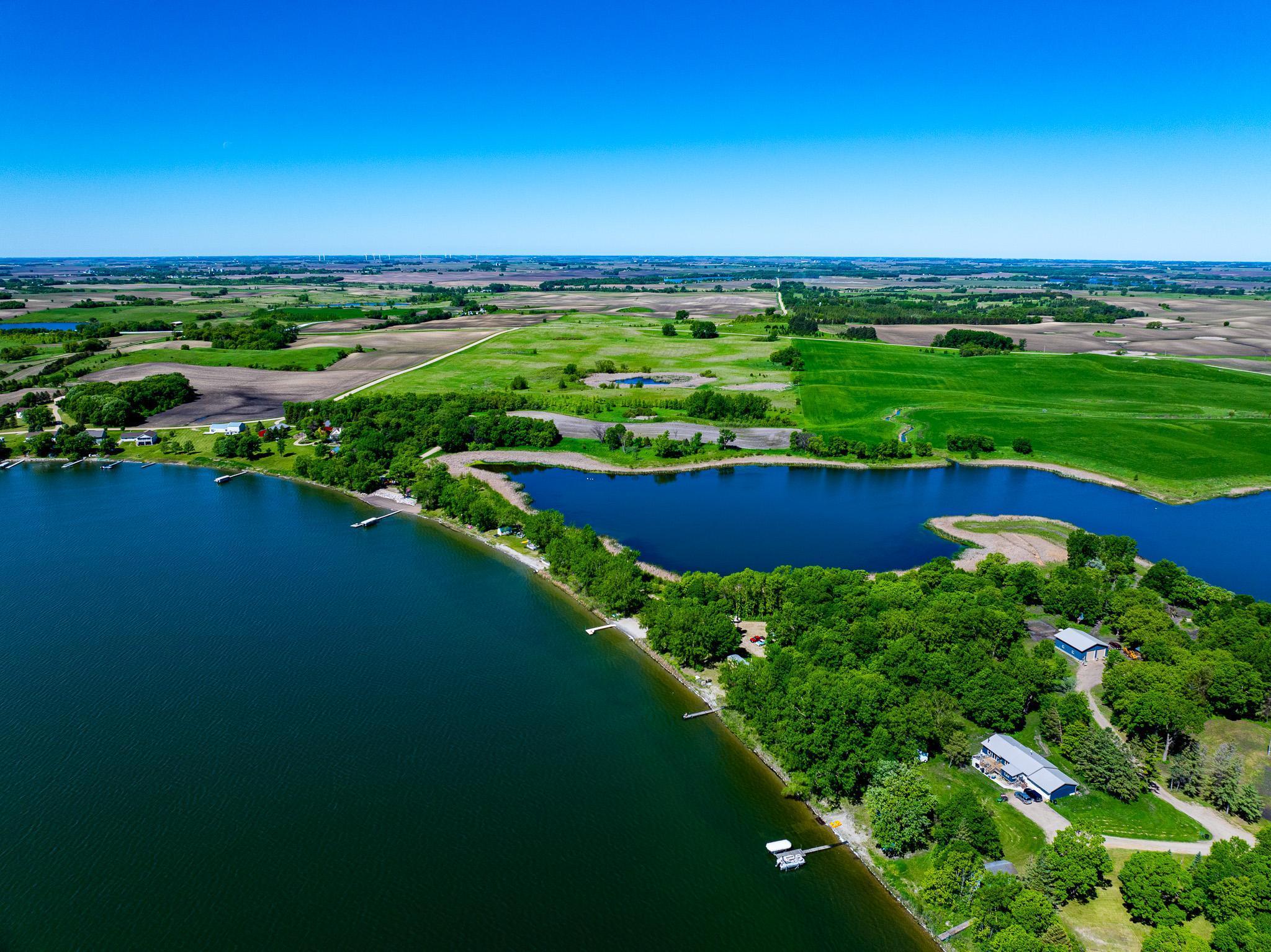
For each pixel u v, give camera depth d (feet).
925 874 273.95
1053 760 325.01
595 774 333.62
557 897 271.49
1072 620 442.09
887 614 390.83
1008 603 424.05
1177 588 460.55
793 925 260.83
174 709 376.07
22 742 350.43
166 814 308.40
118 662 417.28
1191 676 349.82
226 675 405.39
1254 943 212.23
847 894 271.49
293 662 418.31
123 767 335.06
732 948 252.62
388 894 272.31
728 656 410.52
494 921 261.85
